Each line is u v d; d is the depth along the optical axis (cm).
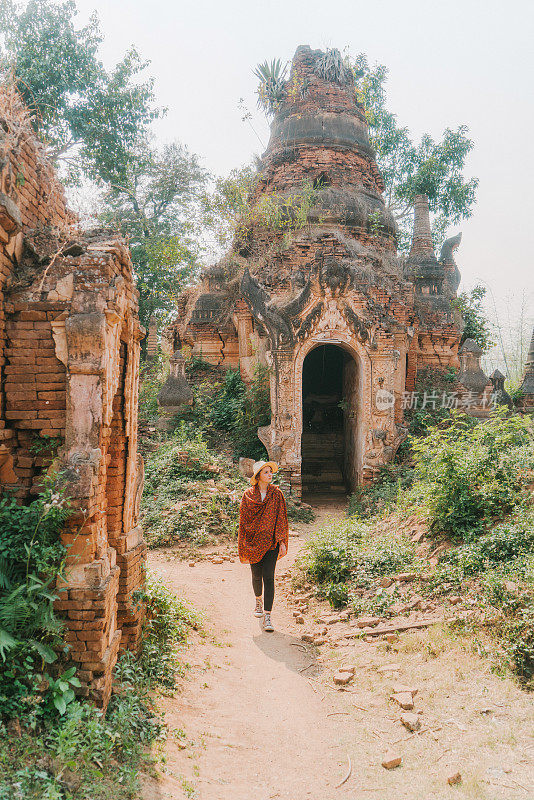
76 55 1680
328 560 723
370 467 1253
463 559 598
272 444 1262
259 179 1778
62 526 367
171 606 566
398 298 1454
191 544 920
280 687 468
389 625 562
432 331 1780
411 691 431
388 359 1264
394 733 385
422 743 369
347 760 360
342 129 1803
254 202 1767
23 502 384
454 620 514
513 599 490
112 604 397
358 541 787
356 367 1339
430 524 742
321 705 436
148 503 1035
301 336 1250
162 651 488
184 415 1463
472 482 727
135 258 2355
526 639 444
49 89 1656
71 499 364
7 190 396
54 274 393
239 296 1554
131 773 306
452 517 698
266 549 601
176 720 395
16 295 392
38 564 346
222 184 1678
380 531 857
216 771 346
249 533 609
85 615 362
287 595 715
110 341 398
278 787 333
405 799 314
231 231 1700
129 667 426
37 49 1659
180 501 1034
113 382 411
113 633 404
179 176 2531
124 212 2478
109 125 1798
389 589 628
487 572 552
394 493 1057
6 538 358
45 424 389
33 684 329
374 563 687
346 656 517
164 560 856
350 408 1430
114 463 462
